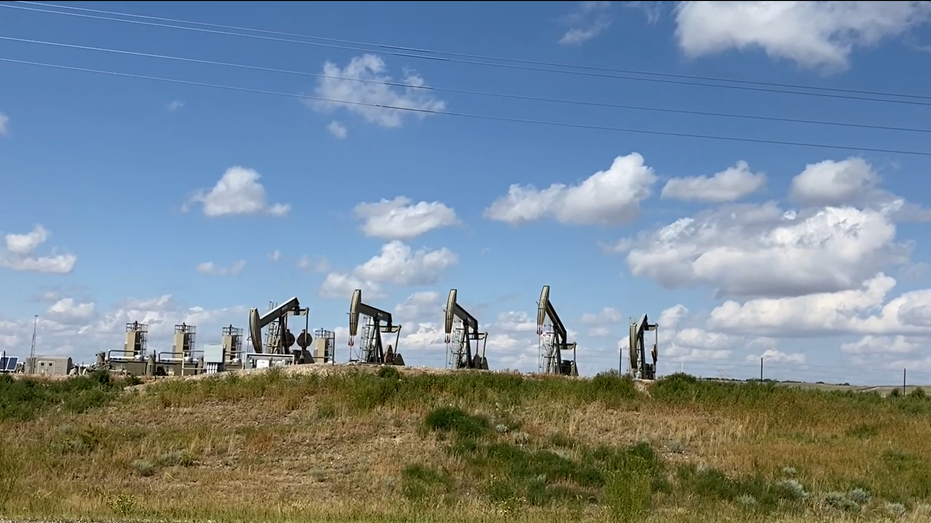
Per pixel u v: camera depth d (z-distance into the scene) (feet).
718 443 115.24
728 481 95.81
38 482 83.30
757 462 104.42
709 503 88.07
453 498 86.17
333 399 125.70
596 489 92.99
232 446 104.22
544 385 143.64
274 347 205.98
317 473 95.30
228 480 92.32
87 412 124.06
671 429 121.19
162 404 126.82
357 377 136.77
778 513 83.92
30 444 102.37
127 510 67.56
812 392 158.30
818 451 110.32
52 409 127.44
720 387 148.97
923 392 179.22
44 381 154.10
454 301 196.34
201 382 138.31
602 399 136.77
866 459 106.93
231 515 67.46
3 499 70.64
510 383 142.51
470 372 154.71
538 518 72.54
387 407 122.21
